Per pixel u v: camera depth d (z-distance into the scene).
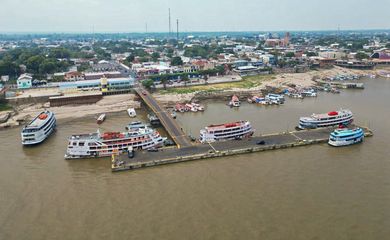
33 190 102.25
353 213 87.19
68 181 108.19
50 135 155.38
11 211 90.81
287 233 79.31
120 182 106.69
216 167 116.50
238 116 185.25
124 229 81.69
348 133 134.75
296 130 156.88
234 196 95.94
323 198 94.31
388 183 102.81
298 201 92.88
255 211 88.25
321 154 126.94
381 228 81.19
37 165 121.12
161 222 84.12
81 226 83.38
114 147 128.12
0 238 79.50
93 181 107.88
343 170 112.19
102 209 90.69
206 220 84.62
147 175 111.31
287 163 118.69
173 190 100.19
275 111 196.00
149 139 132.50
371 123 167.38
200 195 96.88
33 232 81.50
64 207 92.19
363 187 100.38
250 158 123.94
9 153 133.00
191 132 156.50
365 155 125.38
